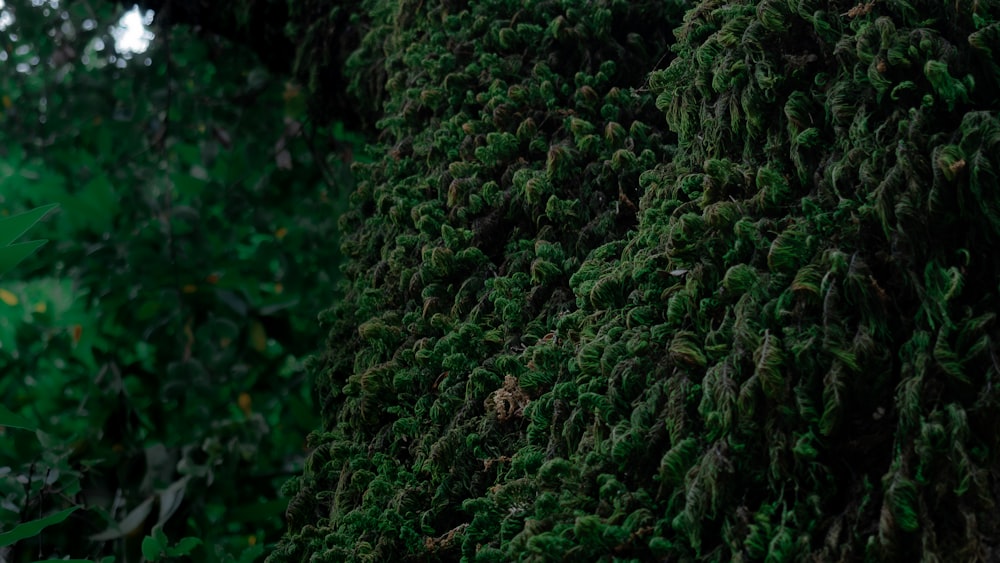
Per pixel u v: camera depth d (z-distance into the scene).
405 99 1.68
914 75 0.83
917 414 0.73
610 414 0.92
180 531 2.17
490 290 1.26
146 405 2.61
